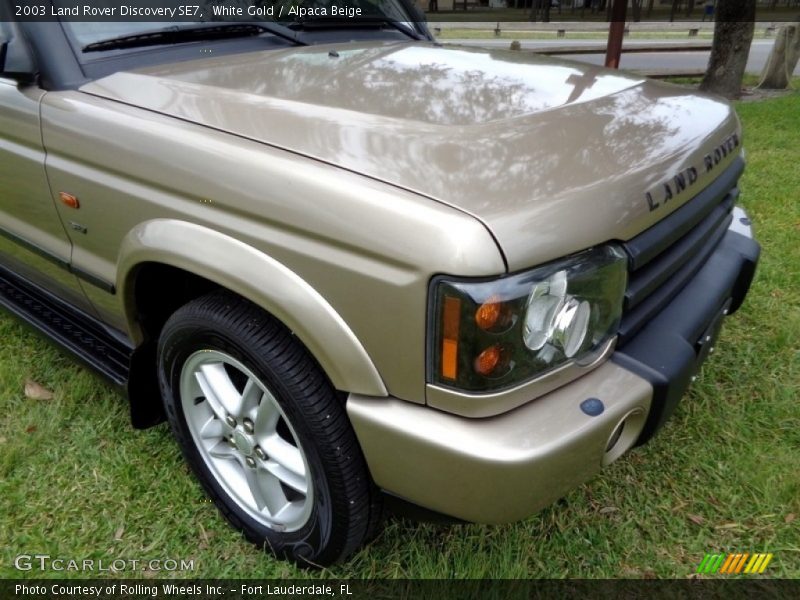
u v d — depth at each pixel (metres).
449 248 1.32
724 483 2.24
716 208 2.11
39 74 2.11
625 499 2.19
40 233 2.34
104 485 2.23
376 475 1.61
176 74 2.08
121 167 1.85
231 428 1.95
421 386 1.46
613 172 1.58
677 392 1.68
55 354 2.87
